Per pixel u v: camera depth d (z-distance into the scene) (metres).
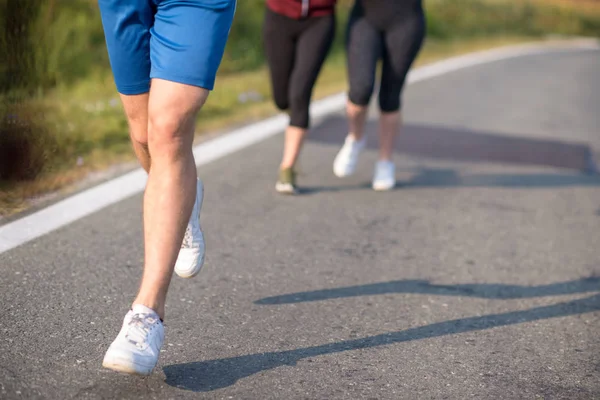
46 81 5.54
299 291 2.95
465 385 2.28
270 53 4.08
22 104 4.41
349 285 3.06
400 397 2.18
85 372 2.16
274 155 5.22
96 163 4.42
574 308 2.99
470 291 3.10
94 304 2.64
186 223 2.11
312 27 3.95
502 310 2.92
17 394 2.00
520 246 3.76
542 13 29.03
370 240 3.66
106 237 3.31
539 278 3.31
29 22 4.88
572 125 7.84
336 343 2.51
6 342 2.29
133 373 2.00
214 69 2.06
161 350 2.35
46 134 4.32
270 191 4.37
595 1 35.22
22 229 3.28
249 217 3.85
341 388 2.21
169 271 2.08
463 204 4.46
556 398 2.24
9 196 3.66
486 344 2.59
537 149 6.40
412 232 3.85
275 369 2.29
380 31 4.15
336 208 4.16
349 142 4.46
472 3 24.98
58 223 3.40
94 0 8.37
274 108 6.95
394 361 2.41
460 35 19.73
